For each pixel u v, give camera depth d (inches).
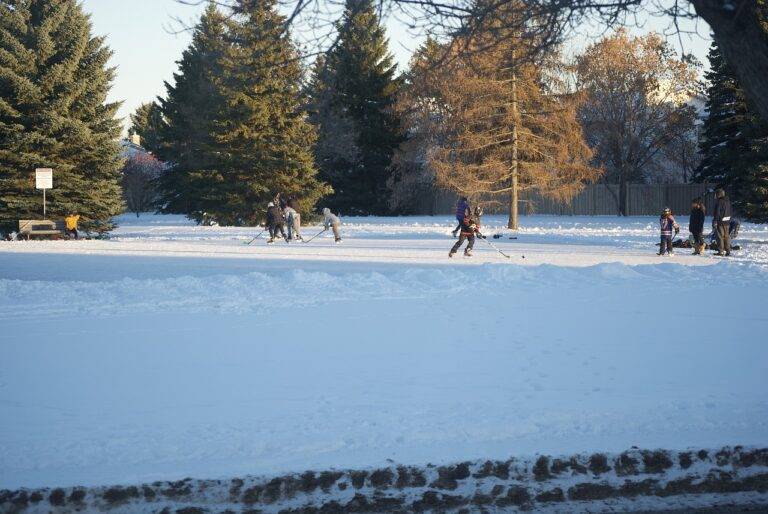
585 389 693.9
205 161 4734.3
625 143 5895.7
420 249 2534.5
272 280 1445.6
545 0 561.9
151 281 1409.9
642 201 6003.9
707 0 540.7
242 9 577.6
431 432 573.0
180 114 6166.3
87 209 3636.8
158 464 515.2
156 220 5526.6
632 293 1355.8
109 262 2062.0
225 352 870.4
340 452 538.9
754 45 542.6
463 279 1482.5
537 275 1547.7
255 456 530.3
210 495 482.6
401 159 5585.6
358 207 6151.6
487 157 4023.1
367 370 776.9
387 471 501.7
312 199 4611.2
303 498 491.8
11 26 3678.6
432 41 636.7
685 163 6318.9
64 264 2004.2
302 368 788.0
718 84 4751.5
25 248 2628.0
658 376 741.9
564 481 516.4
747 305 1211.9
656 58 5511.8
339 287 1400.1
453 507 501.0
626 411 621.6
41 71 3718.0
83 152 3727.9
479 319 1089.4
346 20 582.2
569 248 2623.0
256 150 4463.6
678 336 950.4
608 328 1010.1
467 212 2197.3
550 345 898.1
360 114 5620.1
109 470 504.1
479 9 577.6
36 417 617.3
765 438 561.9
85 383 729.6
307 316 1123.9
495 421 596.7
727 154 4694.9
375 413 621.9
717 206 2375.7
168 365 805.2
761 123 4158.5
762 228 3959.2
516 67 611.5
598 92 5664.4
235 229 4128.9
